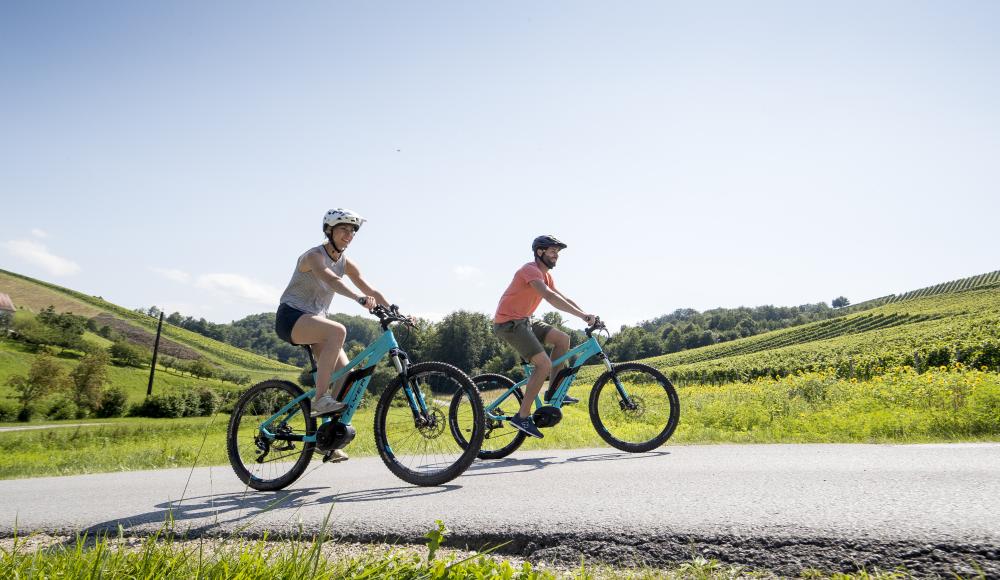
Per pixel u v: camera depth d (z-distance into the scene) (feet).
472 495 10.75
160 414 235.61
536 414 16.76
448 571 6.67
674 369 167.43
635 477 11.70
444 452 12.92
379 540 8.82
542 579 6.73
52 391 230.07
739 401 38.50
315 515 9.89
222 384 352.49
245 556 7.18
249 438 13.46
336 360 12.55
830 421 25.23
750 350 270.26
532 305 16.63
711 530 7.97
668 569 7.40
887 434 21.39
